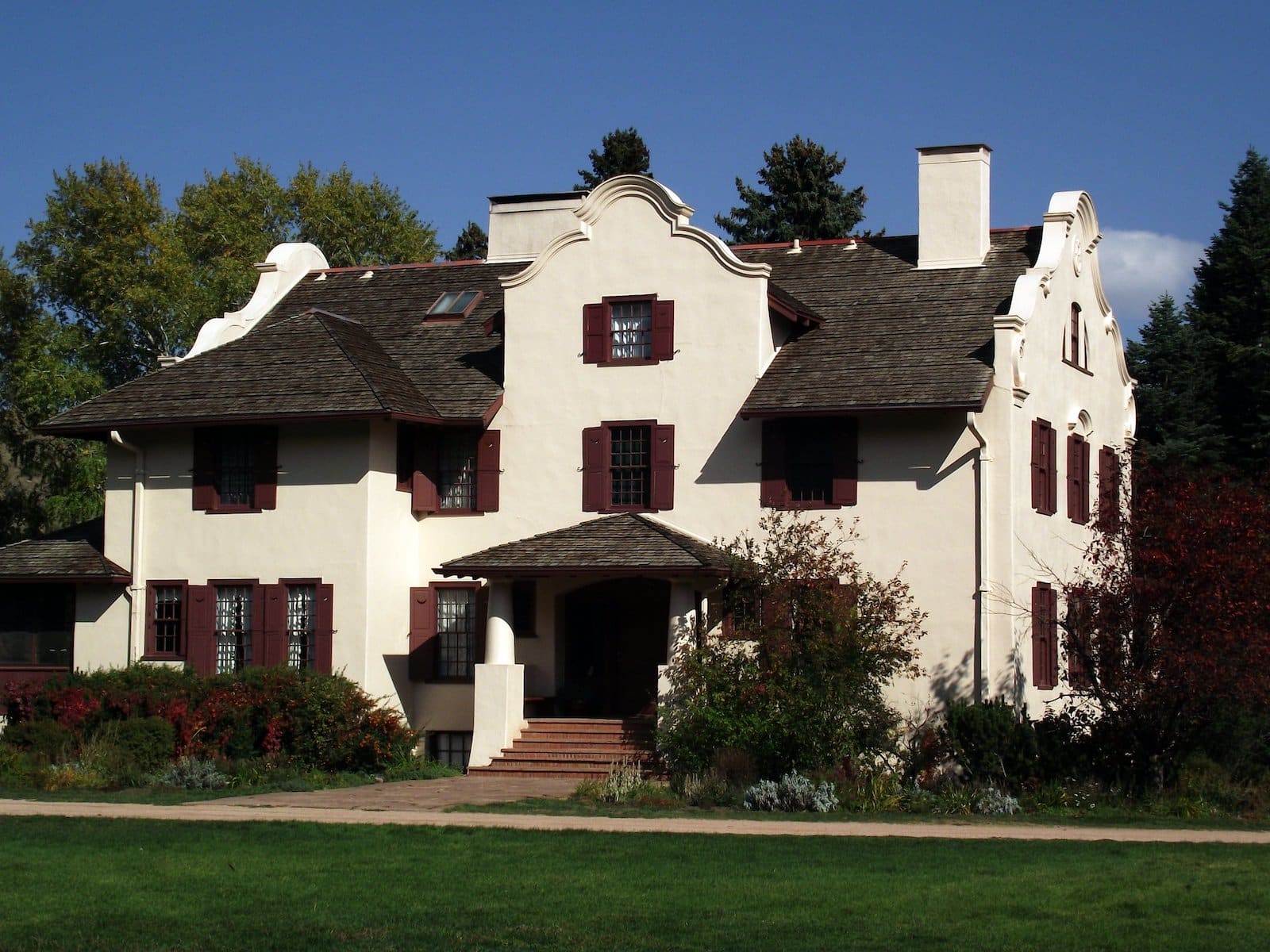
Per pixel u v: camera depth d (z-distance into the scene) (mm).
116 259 58344
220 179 66312
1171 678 27875
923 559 32719
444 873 20344
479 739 33344
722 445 34438
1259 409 49656
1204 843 23047
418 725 36062
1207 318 51844
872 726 30500
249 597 36125
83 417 36781
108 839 22828
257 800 28031
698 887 19438
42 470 56844
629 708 36469
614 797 28156
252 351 37438
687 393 34844
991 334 34000
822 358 34469
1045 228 36719
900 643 31141
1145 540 29641
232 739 32219
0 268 57656
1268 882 19703
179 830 23766
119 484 37500
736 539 34000
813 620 30422
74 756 31375
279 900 18766
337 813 26062
